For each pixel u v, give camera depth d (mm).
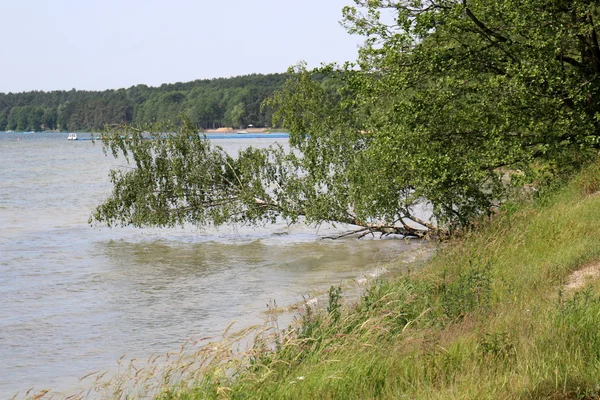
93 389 10633
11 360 12555
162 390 8336
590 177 19453
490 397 6559
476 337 8609
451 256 15422
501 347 7938
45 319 15695
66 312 16344
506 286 11805
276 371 8383
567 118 18516
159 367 11469
